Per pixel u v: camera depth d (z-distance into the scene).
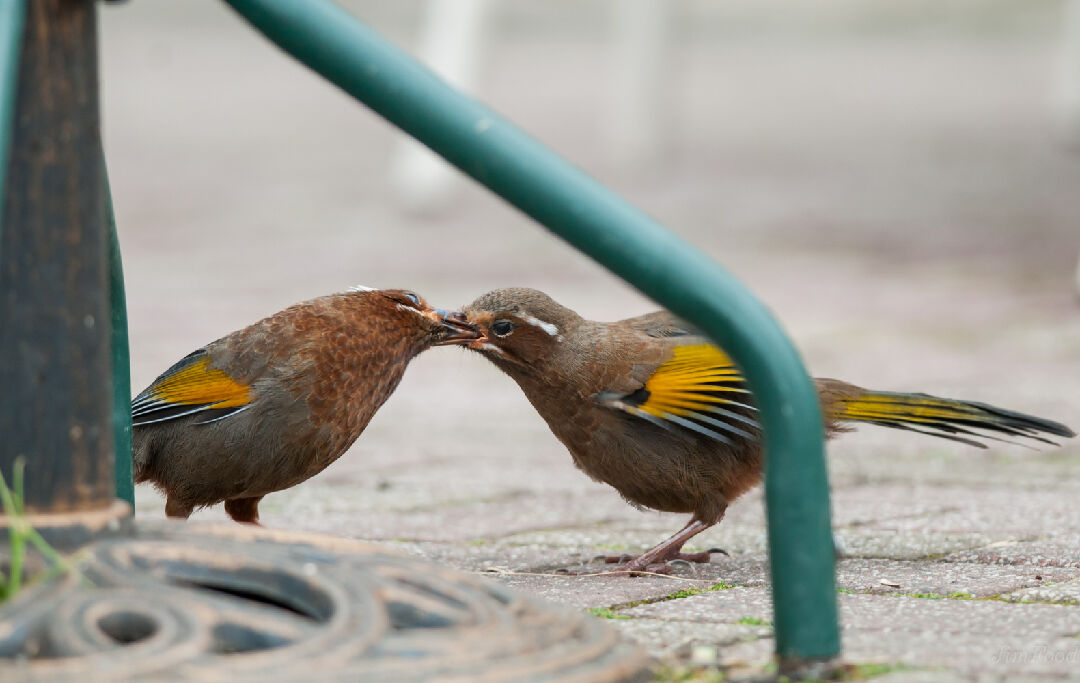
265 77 68.94
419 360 21.88
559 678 5.52
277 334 9.72
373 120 57.47
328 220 36.09
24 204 6.09
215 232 34.28
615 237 5.89
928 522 10.70
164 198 39.53
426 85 5.98
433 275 28.12
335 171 44.69
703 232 34.16
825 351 20.17
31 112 6.09
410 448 14.91
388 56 6.00
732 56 81.38
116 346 7.76
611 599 8.13
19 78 6.06
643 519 11.38
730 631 7.10
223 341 9.86
